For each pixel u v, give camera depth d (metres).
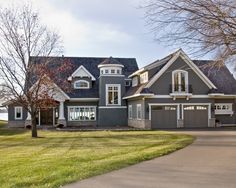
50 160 13.27
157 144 19.00
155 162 12.38
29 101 27.61
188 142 19.83
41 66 28.22
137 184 8.84
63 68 31.19
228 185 8.62
